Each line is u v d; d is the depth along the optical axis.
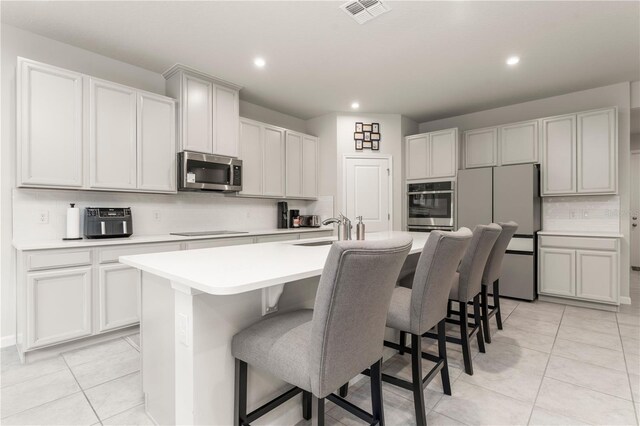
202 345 1.26
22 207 2.63
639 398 1.86
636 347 2.56
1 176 2.56
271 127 4.36
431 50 3.03
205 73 3.45
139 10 2.42
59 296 2.40
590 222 3.96
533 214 3.85
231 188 3.69
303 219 4.89
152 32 2.71
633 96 3.78
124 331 2.78
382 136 4.96
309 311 1.55
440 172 4.69
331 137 4.92
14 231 2.59
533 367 2.24
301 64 3.31
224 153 3.66
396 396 1.89
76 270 2.47
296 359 1.13
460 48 3.00
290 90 4.01
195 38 2.80
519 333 2.87
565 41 2.88
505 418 1.69
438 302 1.67
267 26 2.63
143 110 3.05
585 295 3.61
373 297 1.10
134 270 2.77
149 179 3.09
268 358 1.19
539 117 4.34
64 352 2.46
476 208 4.23
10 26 2.61
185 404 1.29
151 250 2.86
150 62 3.23
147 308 1.62
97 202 3.01
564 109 4.16
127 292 2.73
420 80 3.72
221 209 4.07
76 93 2.66
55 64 2.83
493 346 2.59
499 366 2.25
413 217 4.94
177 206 3.63
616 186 3.57
